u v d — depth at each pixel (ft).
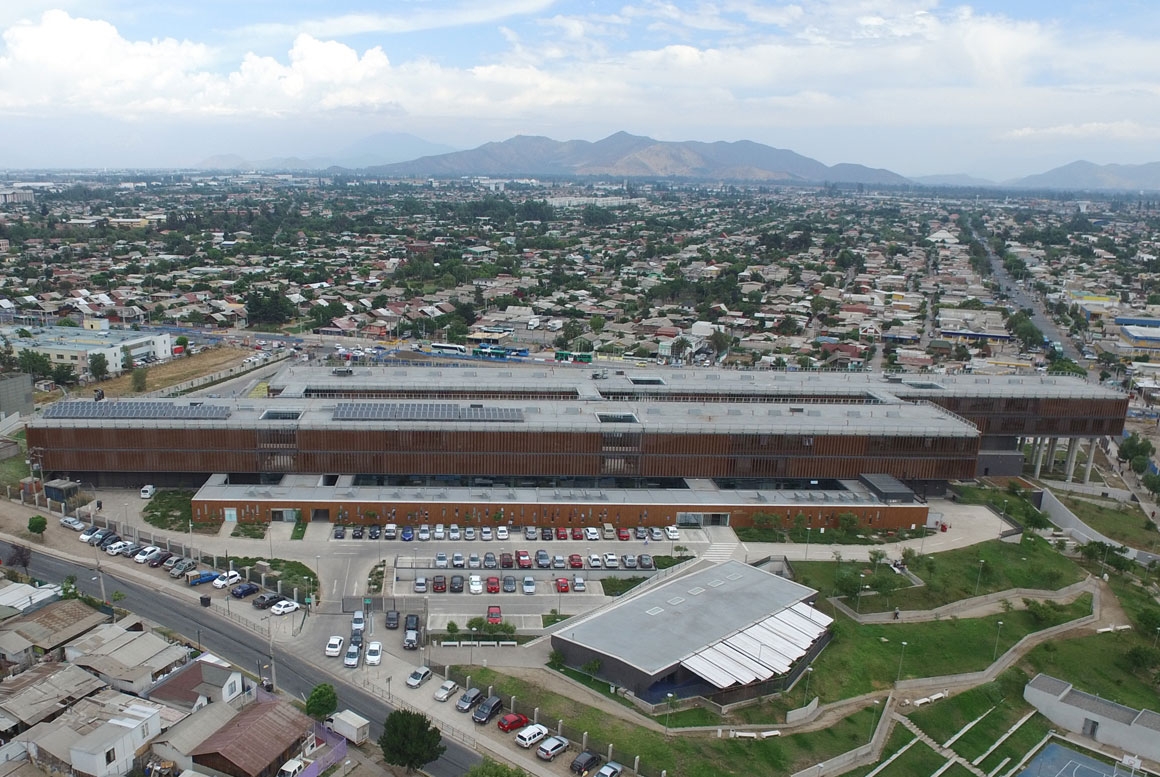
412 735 253.03
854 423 513.45
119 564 388.78
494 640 342.44
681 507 457.68
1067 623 393.50
